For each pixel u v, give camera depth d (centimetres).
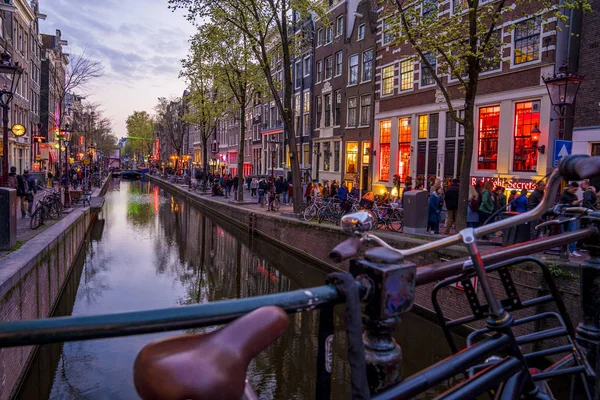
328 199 2020
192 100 3825
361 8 2730
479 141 1873
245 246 2039
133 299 1249
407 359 847
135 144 11062
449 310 938
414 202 1311
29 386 742
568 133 1531
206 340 87
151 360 80
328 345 115
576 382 211
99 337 85
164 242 2128
